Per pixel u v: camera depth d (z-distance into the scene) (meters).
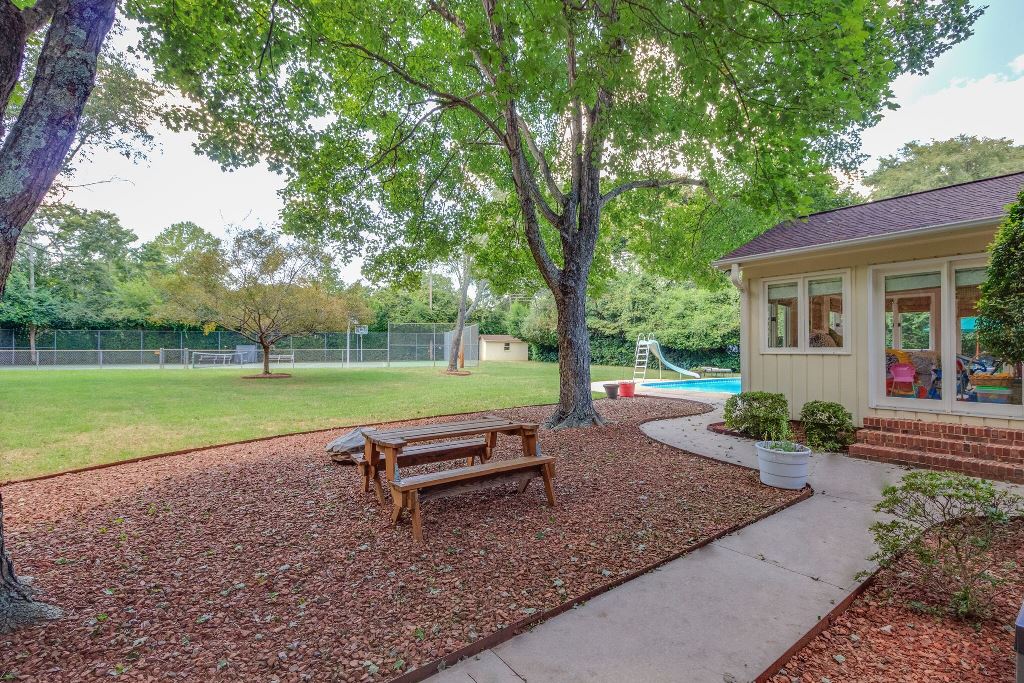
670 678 1.93
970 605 2.39
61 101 2.38
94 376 17.86
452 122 9.77
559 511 3.84
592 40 4.15
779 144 5.64
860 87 4.95
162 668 1.99
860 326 6.77
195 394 12.40
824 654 2.14
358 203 9.65
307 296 17.00
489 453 4.72
